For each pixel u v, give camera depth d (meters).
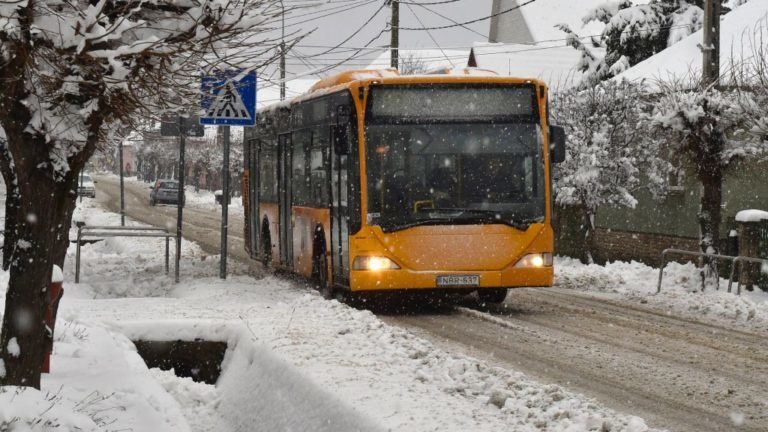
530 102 18.06
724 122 23.94
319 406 9.05
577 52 64.81
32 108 8.15
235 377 11.66
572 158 31.94
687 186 31.30
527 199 17.91
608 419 8.27
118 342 12.19
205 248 35.06
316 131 20.23
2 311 12.84
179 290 19.86
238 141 107.19
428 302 20.02
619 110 31.78
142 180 152.75
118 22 7.46
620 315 18.14
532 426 7.99
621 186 32.06
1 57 7.60
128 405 9.33
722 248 26.95
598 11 48.78
